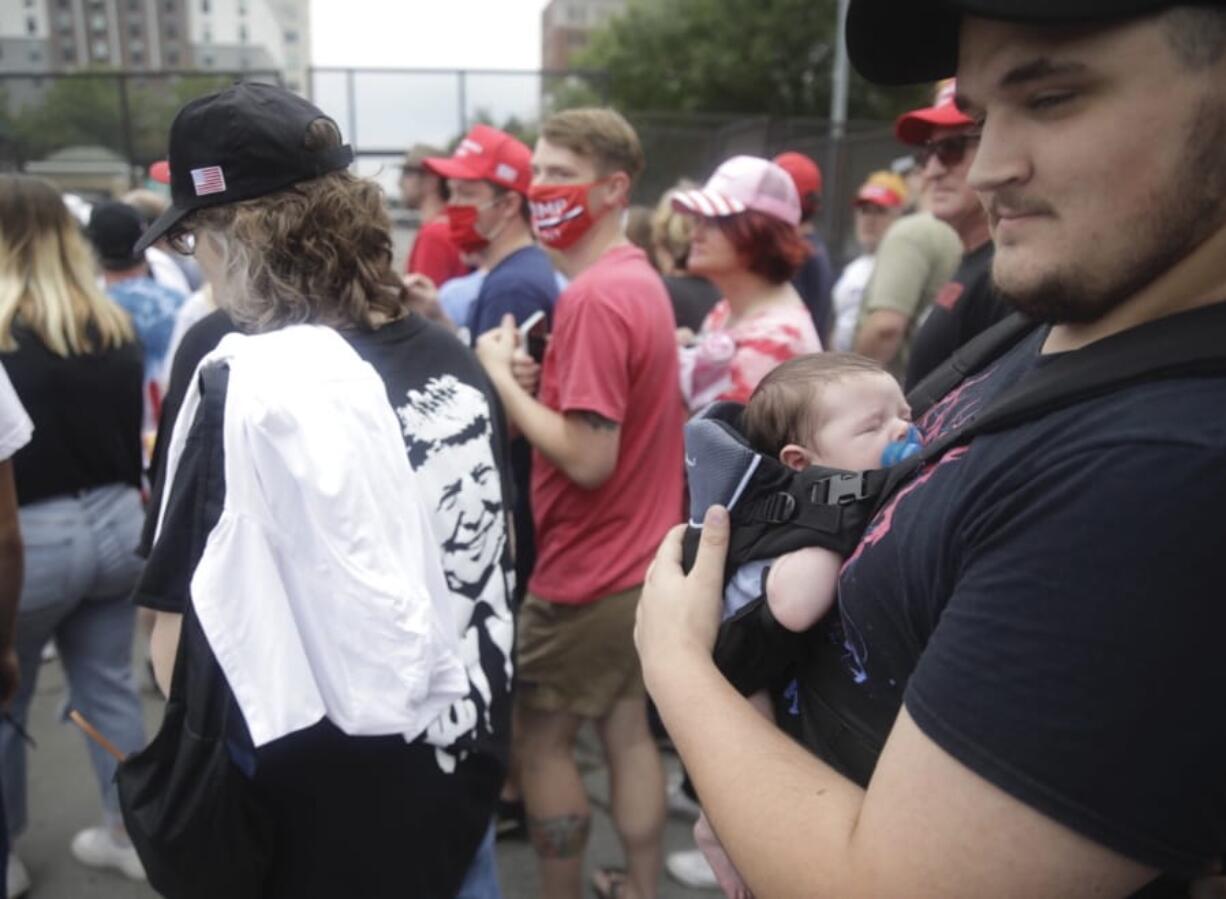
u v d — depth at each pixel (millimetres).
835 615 946
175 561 1262
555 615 2236
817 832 740
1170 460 601
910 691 703
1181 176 621
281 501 1196
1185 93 604
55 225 2340
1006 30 653
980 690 646
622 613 2186
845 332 5113
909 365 2354
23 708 2490
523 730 2293
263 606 1194
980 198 722
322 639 1228
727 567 1038
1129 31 602
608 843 2793
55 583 2328
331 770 1316
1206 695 590
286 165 1393
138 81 10586
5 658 2082
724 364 2305
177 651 1250
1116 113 620
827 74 27672
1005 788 626
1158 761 598
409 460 1416
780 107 28297
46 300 2287
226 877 1273
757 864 762
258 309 1404
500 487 1601
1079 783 607
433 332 1602
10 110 10609
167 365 3596
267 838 1305
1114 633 600
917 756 675
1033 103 658
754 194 2322
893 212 5711
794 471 1019
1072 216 655
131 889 2633
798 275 4434
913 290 3494
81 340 2311
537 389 2279
